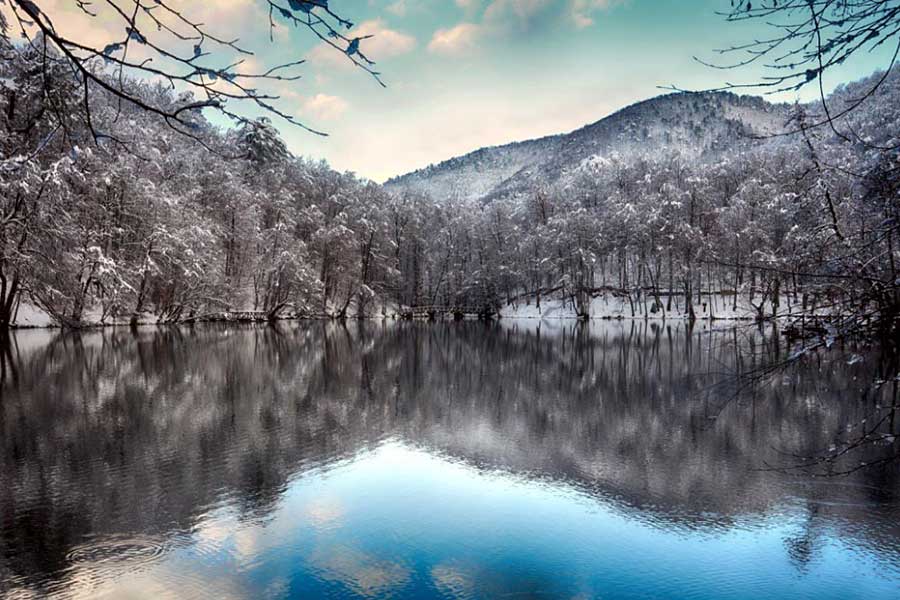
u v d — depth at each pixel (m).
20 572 6.90
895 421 13.96
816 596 6.75
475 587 6.82
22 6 2.02
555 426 14.61
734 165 71.44
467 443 12.95
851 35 2.52
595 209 75.12
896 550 7.79
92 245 35.28
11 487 9.60
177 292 45.41
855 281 3.95
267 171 66.06
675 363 26.42
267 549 7.61
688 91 2.71
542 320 68.94
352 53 2.17
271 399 17.36
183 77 2.16
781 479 10.52
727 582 7.05
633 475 10.79
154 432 13.11
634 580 7.05
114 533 7.96
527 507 9.23
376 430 13.97
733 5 2.61
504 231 79.12
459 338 42.28
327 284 66.62
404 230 79.62
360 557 7.48
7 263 30.39
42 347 27.81
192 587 6.65
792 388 18.20
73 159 2.48
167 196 41.50
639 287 64.75
